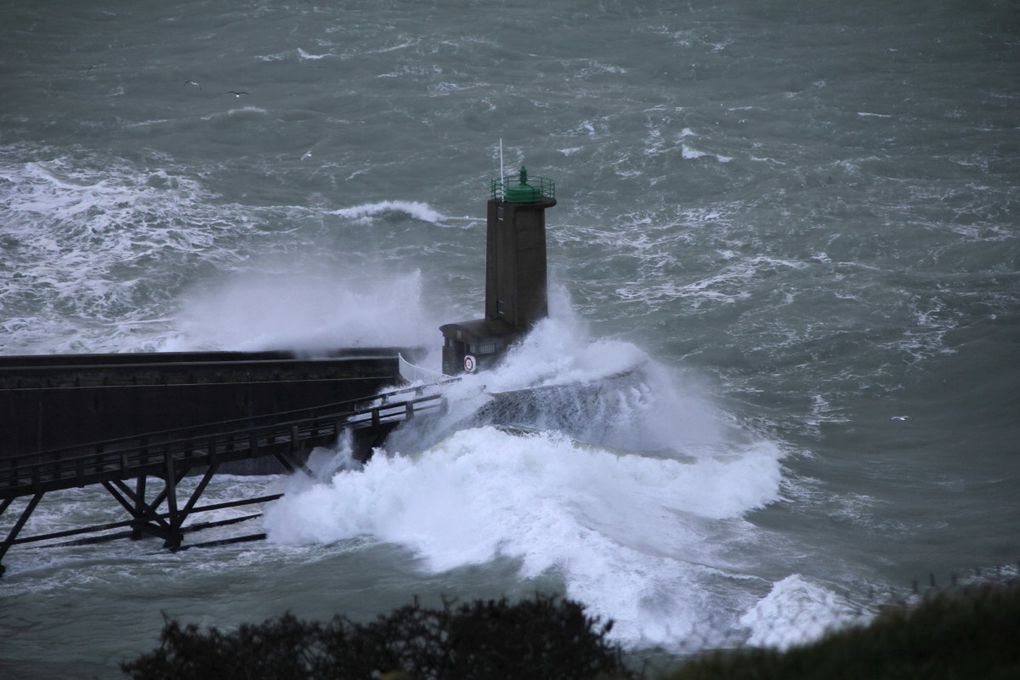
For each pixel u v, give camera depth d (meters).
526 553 108.56
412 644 64.62
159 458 131.38
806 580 102.12
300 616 102.06
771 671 57.56
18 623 103.88
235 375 145.75
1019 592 61.62
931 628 58.47
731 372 171.62
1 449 139.00
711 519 122.12
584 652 63.97
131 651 97.50
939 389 163.25
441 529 118.56
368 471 125.94
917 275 199.62
